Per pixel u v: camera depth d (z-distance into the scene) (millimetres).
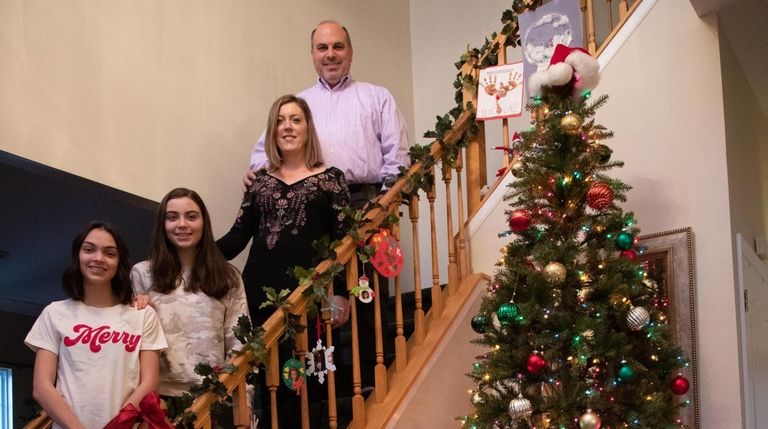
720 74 3855
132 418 2564
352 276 3424
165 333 2982
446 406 3730
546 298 3281
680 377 3350
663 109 3984
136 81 4305
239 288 3182
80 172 3939
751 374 3729
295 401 3348
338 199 3531
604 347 3174
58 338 2838
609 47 4203
